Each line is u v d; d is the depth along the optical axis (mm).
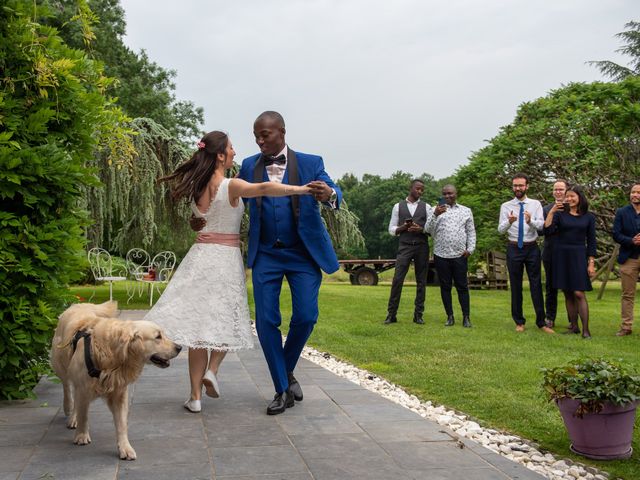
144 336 2986
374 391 4648
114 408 3051
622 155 15688
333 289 16594
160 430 3521
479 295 14438
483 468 2953
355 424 3686
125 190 10516
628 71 30031
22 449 3148
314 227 4023
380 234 72625
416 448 3240
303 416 3861
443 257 8398
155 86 31391
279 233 4004
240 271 3994
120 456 3018
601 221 15844
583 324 7348
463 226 8375
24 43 4176
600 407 3082
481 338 7250
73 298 4473
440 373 5281
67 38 19062
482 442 3451
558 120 15305
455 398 4453
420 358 5977
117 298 12625
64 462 2957
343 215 14102
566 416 3258
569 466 3092
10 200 4156
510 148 15781
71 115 4520
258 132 4035
